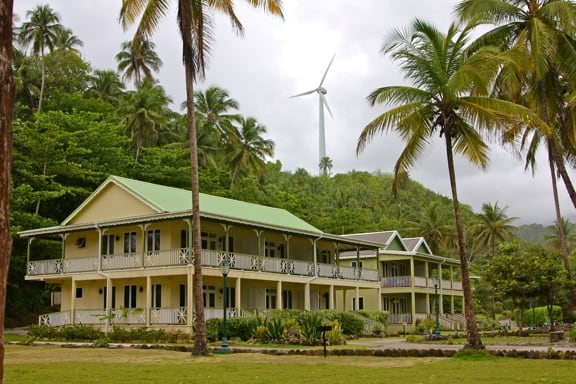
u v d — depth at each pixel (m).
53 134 41.28
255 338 27.61
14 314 41.25
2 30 5.18
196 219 21.39
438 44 20.12
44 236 36.12
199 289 21.17
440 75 20.00
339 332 27.31
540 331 37.66
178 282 31.91
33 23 57.22
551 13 23.69
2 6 5.20
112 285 34.09
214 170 60.16
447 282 53.28
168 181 53.12
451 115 20.52
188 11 20.84
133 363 18.12
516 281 31.72
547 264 31.59
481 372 14.42
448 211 107.56
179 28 21.33
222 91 65.81
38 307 42.97
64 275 33.44
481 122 19.88
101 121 50.50
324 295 41.91
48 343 28.33
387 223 82.12
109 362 18.53
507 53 20.77
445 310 58.12
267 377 13.95
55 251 39.31
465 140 21.34
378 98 20.62
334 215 73.50
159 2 22.30
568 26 23.59
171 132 65.56
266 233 36.84
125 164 49.94
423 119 20.67
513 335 34.06
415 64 20.17
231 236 34.94
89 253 34.81
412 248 52.38
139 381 13.36
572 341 26.34
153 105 57.19
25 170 38.81
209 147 61.28
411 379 13.20
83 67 61.88
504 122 20.69
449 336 33.78
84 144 45.66
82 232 34.66
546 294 31.92
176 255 29.48
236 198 57.72
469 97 19.94
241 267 31.55
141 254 30.58
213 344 26.38
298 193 80.81
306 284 35.88
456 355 18.67
